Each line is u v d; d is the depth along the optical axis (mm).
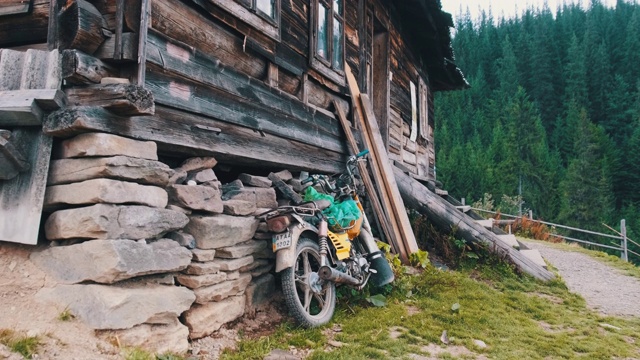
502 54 73875
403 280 5312
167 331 2943
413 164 11648
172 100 3438
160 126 3352
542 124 58969
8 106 2748
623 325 5223
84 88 2936
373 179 7207
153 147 3207
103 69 3055
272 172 5156
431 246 8047
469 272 6980
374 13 8945
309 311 4082
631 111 54469
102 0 3145
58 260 2859
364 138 7195
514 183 44125
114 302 2637
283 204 4992
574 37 63469
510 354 3723
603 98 59031
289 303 3662
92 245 2740
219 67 4027
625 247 13211
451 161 44625
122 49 3041
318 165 5930
